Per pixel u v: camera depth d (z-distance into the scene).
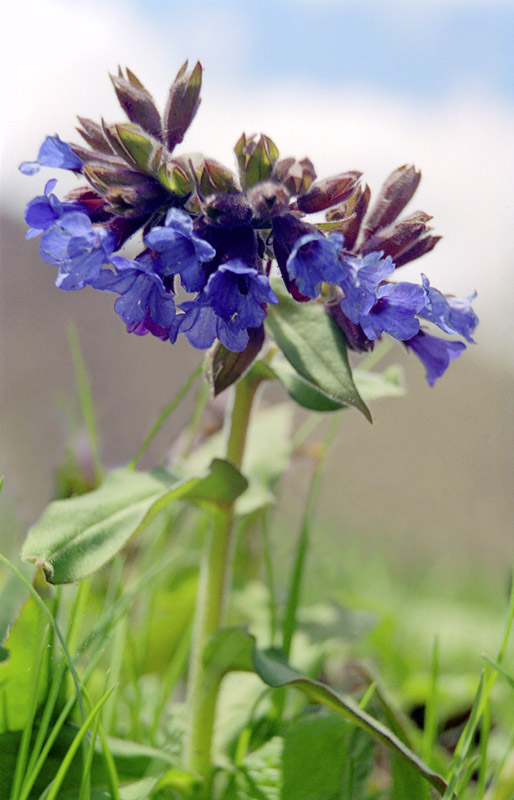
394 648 0.43
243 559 0.43
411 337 0.32
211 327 0.31
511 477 0.81
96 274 0.30
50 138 0.32
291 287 0.31
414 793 0.33
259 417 0.41
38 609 0.32
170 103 0.32
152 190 0.31
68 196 0.32
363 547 0.55
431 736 0.35
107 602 0.36
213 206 0.31
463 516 0.73
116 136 0.31
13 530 0.38
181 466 0.40
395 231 0.32
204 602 0.34
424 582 0.53
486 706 0.33
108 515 0.33
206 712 0.34
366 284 0.31
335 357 0.32
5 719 0.32
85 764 0.30
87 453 0.42
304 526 0.37
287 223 0.31
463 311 0.32
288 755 0.33
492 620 0.46
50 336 0.83
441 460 0.81
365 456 0.75
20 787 0.31
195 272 0.30
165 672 0.41
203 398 0.42
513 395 0.88
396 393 0.35
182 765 0.34
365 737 0.34
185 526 0.44
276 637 0.40
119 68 0.33
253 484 0.38
